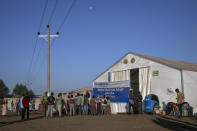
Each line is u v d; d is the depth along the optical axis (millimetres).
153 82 22156
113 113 22594
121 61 25641
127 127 12250
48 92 23234
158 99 21391
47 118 17953
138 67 23812
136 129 11539
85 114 21484
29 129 12195
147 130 11195
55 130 11625
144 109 21906
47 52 24141
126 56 25203
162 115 19578
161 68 21641
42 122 15125
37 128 12492
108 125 13141
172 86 20500
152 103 20750
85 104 21547
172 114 19547
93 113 20875
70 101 20688
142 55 24219
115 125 13109
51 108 18734
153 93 21969
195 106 20328
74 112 20938
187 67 21984
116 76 25953
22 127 13016
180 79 19969
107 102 21438
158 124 13367
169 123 13805
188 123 13781
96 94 23641
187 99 19750
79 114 21781
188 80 20172
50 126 13109
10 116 21266
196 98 20562
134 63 24266
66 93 30453
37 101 40844
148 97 21031
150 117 17703
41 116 20219
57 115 20844
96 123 14133
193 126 12508
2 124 14586
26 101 17422
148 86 22531
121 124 13523
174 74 20500
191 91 20234
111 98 22641
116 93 22453
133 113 21250
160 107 21094
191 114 19391
